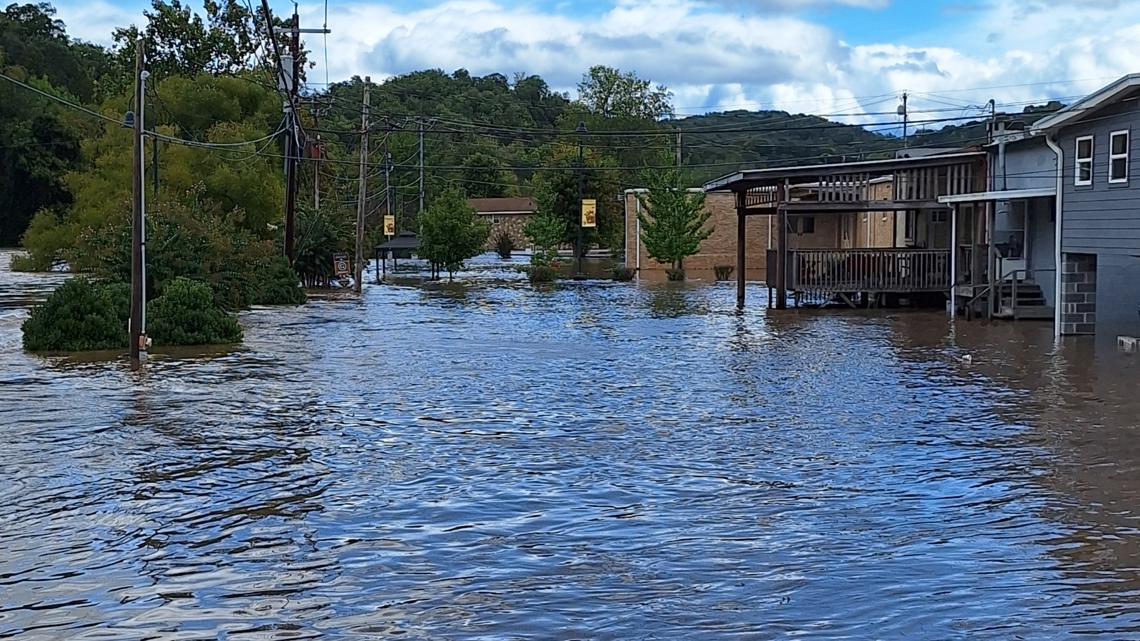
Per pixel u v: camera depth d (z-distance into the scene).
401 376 21.08
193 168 55.16
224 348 26.17
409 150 111.00
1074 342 26.42
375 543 9.85
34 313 25.48
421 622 7.91
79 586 8.65
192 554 9.50
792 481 12.19
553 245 68.06
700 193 61.56
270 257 42.94
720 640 7.58
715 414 16.59
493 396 18.50
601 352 25.38
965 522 10.52
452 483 12.11
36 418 15.98
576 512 10.92
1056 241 27.44
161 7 78.44
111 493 11.59
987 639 7.59
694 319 34.81
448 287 55.41
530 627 7.82
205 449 13.88
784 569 9.11
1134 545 9.74
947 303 36.91
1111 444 14.11
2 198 81.88
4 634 7.64
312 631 7.73
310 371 21.78
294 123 43.81
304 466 12.92
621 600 8.38
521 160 122.00
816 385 19.64
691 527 10.38
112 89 80.75
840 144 112.00
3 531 10.16
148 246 30.27
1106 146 25.05
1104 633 7.69
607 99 116.00
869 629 7.77
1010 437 14.61
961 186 35.84
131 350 22.81
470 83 137.62
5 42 96.62
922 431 15.08
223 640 7.55
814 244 55.38
